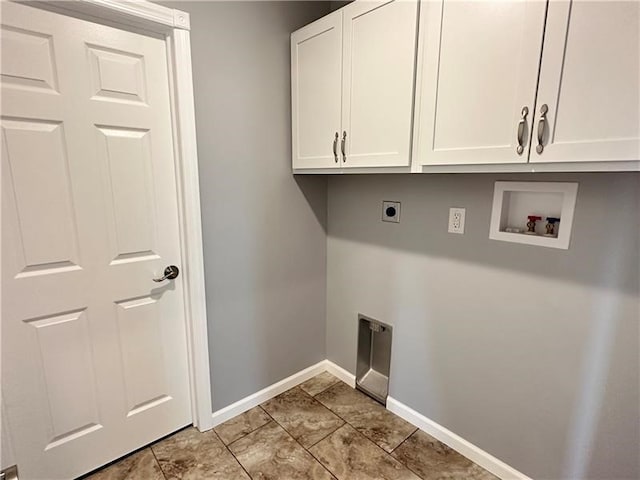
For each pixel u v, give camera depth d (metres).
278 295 2.02
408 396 1.88
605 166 0.93
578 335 1.25
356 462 1.60
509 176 1.35
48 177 1.25
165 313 1.64
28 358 1.30
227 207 1.71
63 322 1.36
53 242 1.29
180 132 1.49
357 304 2.09
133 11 1.28
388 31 1.33
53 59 1.21
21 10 1.13
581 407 1.28
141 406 1.63
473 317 1.54
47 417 1.37
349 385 2.22
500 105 1.08
